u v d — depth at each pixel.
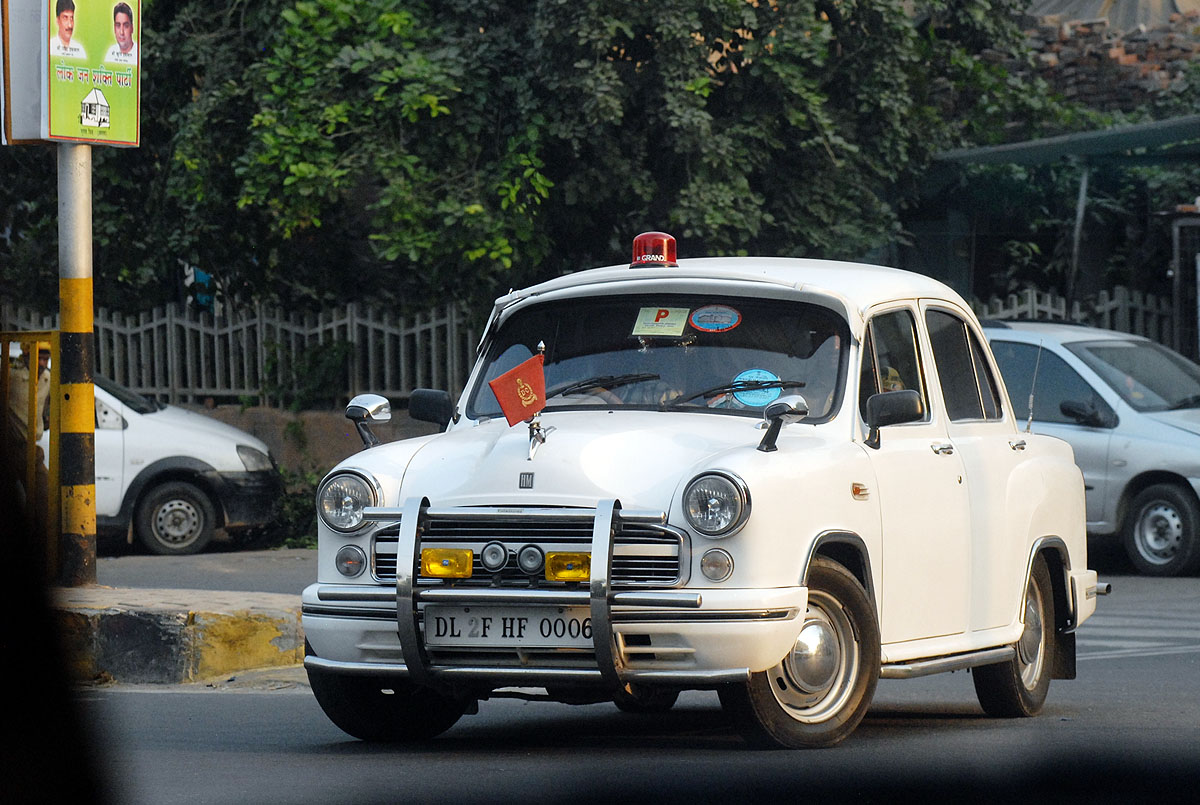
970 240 50.06
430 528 15.50
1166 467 34.62
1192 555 34.56
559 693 16.52
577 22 38.00
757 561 15.03
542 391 15.81
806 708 15.85
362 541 15.96
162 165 45.34
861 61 42.34
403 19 39.84
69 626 22.58
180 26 43.09
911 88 45.88
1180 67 52.88
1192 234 45.22
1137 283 48.62
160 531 39.75
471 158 40.12
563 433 15.85
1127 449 35.12
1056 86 53.50
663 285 17.89
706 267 18.05
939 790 13.84
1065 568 20.48
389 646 15.65
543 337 18.17
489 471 15.62
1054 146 43.81
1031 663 19.81
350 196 44.78
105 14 25.06
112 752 16.45
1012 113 49.50
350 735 17.42
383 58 39.25
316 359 47.09
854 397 16.94
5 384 25.75
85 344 25.22
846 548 16.39
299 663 23.80
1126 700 20.98
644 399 17.16
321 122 39.66
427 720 17.53
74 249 25.14
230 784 14.37
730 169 39.75
